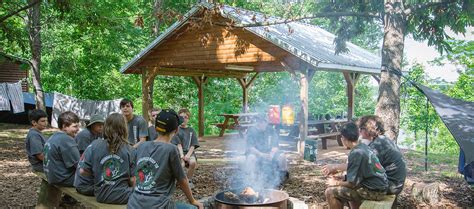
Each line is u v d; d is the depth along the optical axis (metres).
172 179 3.60
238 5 19.59
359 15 7.32
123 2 17.53
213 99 23.98
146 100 14.54
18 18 16.52
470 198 6.50
